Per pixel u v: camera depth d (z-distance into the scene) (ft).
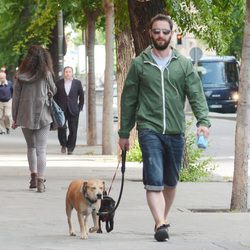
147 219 43.55
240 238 37.96
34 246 35.78
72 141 90.74
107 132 89.56
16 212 46.03
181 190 57.41
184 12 64.34
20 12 129.70
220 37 70.03
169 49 37.47
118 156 77.77
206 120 37.27
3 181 61.31
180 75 37.19
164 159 37.60
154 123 37.09
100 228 38.78
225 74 211.00
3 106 127.85
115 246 35.78
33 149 55.67
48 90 54.54
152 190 36.91
